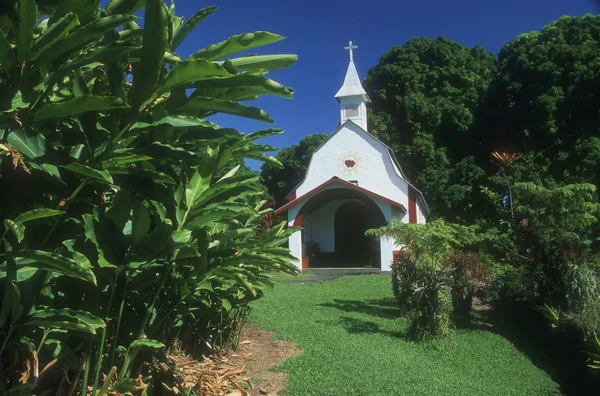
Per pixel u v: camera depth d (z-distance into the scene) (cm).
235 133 346
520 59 3141
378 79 3591
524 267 998
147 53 255
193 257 363
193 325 581
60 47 245
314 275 1927
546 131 2939
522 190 1069
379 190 2317
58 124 292
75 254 271
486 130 3431
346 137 2378
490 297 1091
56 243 291
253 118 298
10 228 235
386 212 2128
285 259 472
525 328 964
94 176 255
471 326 994
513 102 3189
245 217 549
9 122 242
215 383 470
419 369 649
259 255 392
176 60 298
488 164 3362
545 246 942
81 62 251
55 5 289
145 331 392
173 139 342
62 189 278
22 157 246
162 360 427
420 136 3338
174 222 352
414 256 909
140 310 383
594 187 1019
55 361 285
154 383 406
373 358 672
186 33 338
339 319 945
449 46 3766
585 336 716
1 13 247
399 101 3447
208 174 362
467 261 948
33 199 275
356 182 2336
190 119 287
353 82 2544
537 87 3062
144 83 262
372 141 2352
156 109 282
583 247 953
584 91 2886
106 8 296
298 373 581
